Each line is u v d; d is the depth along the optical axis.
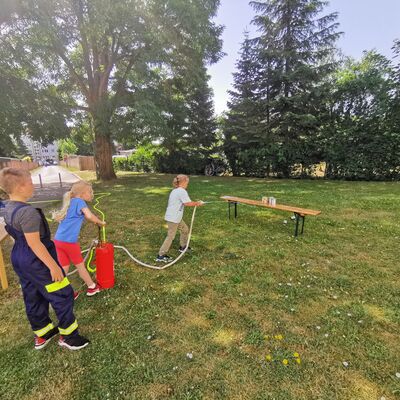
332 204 7.18
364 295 2.82
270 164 14.85
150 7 10.17
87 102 13.72
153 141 17.41
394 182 11.51
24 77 10.77
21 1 8.44
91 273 3.47
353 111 13.06
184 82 14.78
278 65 14.00
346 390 1.71
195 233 4.98
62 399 1.70
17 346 2.19
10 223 1.78
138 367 1.93
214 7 11.29
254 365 1.93
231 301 2.76
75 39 10.93
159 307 2.68
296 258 3.78
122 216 6.48
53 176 19.52
